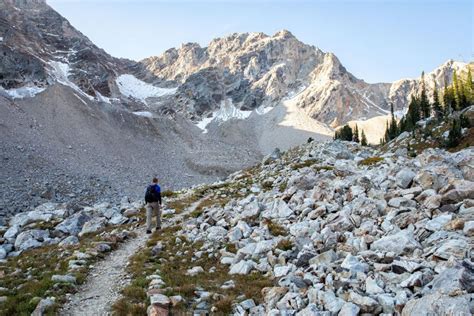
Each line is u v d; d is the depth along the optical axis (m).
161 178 170.25
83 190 101.69
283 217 22.98
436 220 15.27
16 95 197.00
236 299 12.88
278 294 12.37
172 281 14.82
